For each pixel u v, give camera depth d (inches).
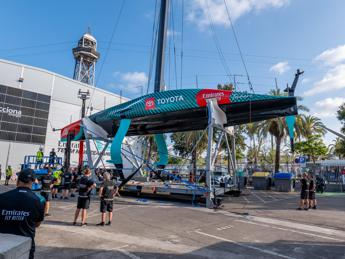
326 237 301.6
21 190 121.6
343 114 1167.6
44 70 1284.4
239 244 266.2
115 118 647.8
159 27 687.7
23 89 1210.0
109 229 312.3
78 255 218.2
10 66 1185.4
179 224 350.3
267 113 544.1
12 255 93.0
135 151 1088.8
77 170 782.5
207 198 505.0
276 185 913.5
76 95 1395.2
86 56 2158.0
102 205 334.3
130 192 679.7
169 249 242.1
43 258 208.2
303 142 1391.5
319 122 1381.6
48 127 1275.8
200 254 231.1
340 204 597.3
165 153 756.0
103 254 222.4
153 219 378.9
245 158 1887.3
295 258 228.7
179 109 556.1
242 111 541.3
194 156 947.3
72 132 785.6
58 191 665.6
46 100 1278.3
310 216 430.6
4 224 115.4
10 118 1162.0
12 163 1152.2
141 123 654.5
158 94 588.7
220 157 1454.2
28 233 118.4
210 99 535.5
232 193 677.9
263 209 494.3
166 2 689.6
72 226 321.1
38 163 850.1
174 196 597.0
